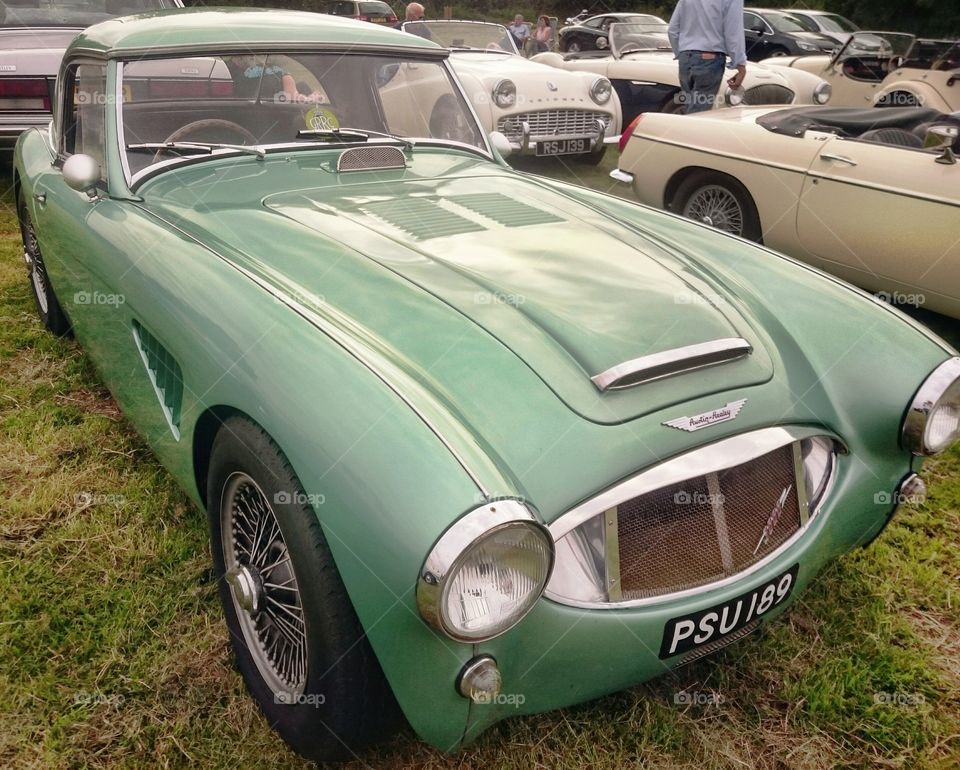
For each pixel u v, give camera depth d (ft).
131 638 6.97
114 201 8.27
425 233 7.45
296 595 5.67
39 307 12.64
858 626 7.38
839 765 6.13
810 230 14.40
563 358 5.80
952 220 12.34
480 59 23.59
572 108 22.16
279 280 6.46
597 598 5.23
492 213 8.18
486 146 10.56
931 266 12.78
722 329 6.47
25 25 18.74
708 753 6.16
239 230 7.29
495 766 6.01
